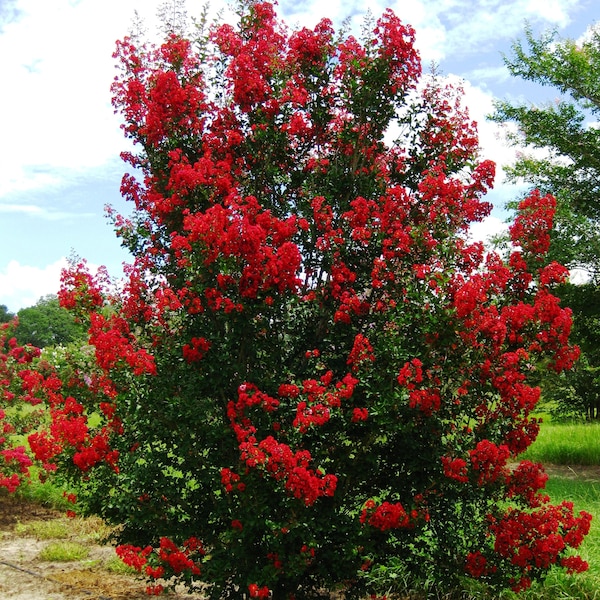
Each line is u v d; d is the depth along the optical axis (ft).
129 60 16.98
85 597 18.86
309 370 15.15
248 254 14.07
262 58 16.46
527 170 42.27
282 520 13.34
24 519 28.02
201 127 16.69
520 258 15.19
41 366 20.34
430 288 13.67
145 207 17.22
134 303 16.11
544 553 13.60
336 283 14.89
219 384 14.57
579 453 38.68
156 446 14.99
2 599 18.71
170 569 14.06
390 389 13.34
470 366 13.84
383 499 14.71
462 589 16.81
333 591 17.72
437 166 14.99
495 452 13.07
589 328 40.96
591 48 41.57
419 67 16.08
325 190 15.70
